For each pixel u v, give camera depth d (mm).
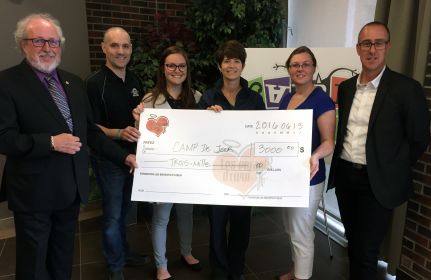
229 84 1901
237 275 2139
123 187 2143
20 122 1503
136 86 2186
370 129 1648
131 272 2342
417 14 1931
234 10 3117
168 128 1826
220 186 1773
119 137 1950
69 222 1745
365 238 1750
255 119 1769
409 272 2131
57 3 2988
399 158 1641
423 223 2018
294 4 3467
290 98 1938
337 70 2375
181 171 1804
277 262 2463
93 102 2000
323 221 3066
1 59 2707
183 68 1940
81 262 2482
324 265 2432
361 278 1803
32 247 1606
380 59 1614
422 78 1860
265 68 2605
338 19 2896
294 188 1707
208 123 1806
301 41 3400
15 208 1569
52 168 1565
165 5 3848
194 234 2887
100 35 3605
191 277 2281
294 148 1719
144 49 3496
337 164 1877
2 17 2672
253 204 1732
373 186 1648
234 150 1775
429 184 1962
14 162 1562
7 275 2318
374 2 2504
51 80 1598
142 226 3068
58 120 1562
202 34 3400
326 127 1744
